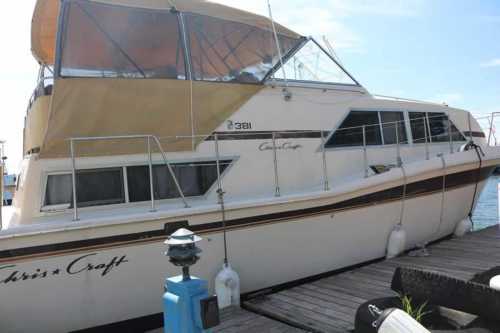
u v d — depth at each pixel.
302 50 6.21
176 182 4.80
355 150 6.31
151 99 4.96
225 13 5.67
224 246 4.97
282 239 5.38
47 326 4.21
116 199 4.74
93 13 4.87
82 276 4.27
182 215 4.67
